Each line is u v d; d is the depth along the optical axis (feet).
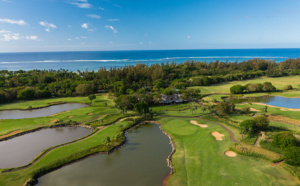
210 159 155.22
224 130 213.66
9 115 287.69
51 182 131.95
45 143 193.16
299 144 158.40
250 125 194.70
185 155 164.55
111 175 139.03
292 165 139.03
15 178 133.08
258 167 140.67
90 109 306.55
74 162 156.35
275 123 231.30
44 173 141.28
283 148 155.22
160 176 137.80
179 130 220.84
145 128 235.81
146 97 335.67
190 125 234.99
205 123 241.55
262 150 163.22
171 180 131.34
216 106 272.31
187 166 147.43
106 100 371.76
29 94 366.43
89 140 192.54
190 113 285.43
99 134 207.72
